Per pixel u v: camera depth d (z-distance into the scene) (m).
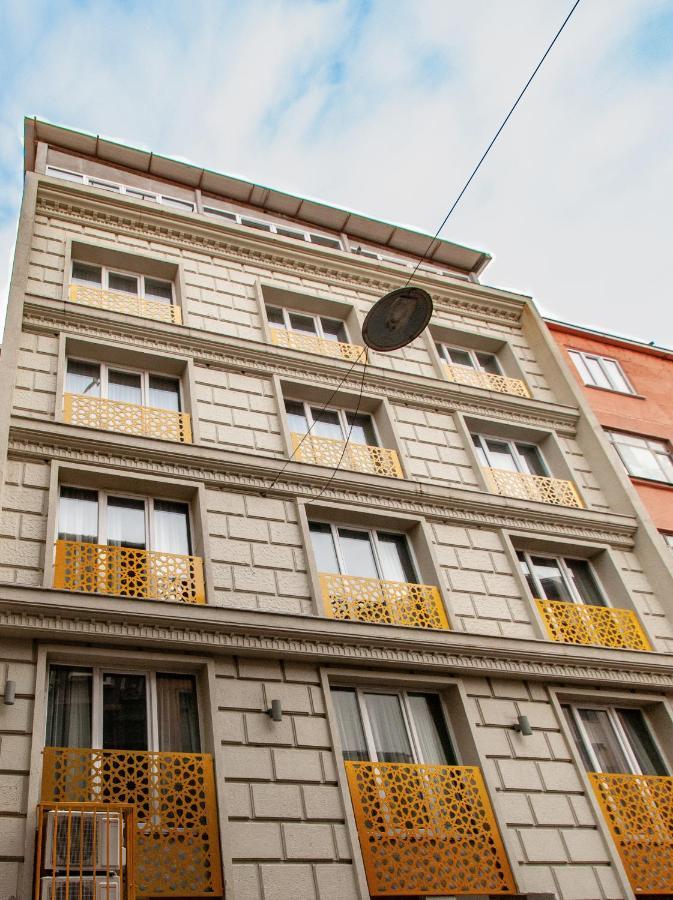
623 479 18.36
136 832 9.17
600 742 14.03
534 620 14.75
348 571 14.51
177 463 13.88
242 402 15.90
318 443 16.00
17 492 12.29
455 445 17.72
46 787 9.67
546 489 17.83
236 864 9.84
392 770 11.70
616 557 16.97
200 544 13.09
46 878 8.27
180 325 16.30
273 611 12.12
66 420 13.83
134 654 11.18
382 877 10.48
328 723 11.72
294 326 19.34
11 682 10.16
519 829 11.83
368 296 20.58
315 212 21.95
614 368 23.30
